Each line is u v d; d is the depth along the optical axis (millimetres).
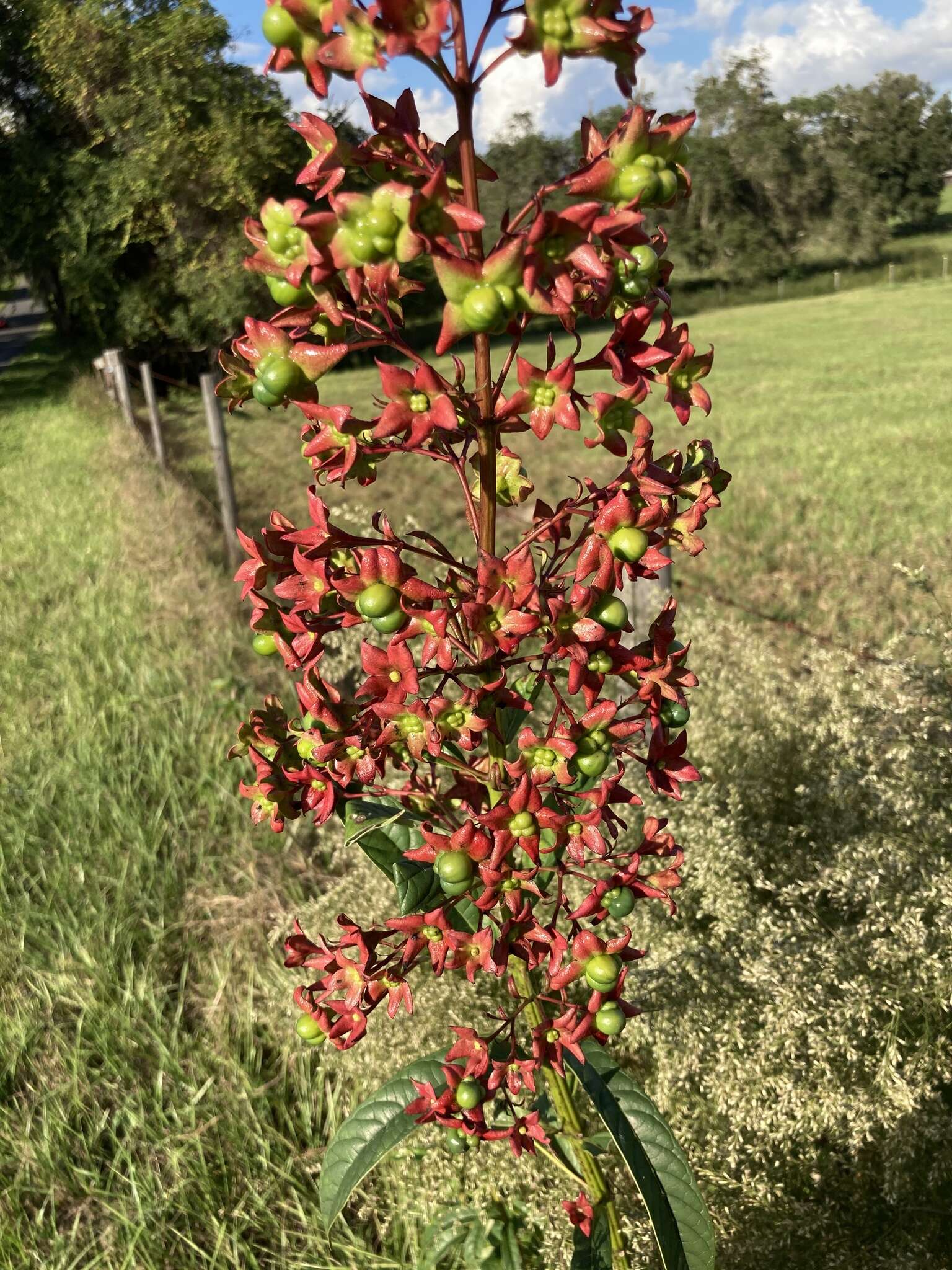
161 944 3412
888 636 5102
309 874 3725
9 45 25375
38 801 4105
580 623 1317
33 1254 2463
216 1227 2502
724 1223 2225
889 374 19688
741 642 3756
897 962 2303
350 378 25875
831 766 3039
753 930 2494
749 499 9211
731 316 41125
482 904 1395
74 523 8969
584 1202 1966
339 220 1132
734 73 56281
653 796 2982
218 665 5348
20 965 3301
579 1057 1614
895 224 74875
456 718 1365
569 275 1135
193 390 23984
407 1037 2605
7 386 25438
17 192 24891
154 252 26531
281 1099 2863
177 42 23938
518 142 52750
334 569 1427
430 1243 2430
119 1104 2824
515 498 1709
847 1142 2275
